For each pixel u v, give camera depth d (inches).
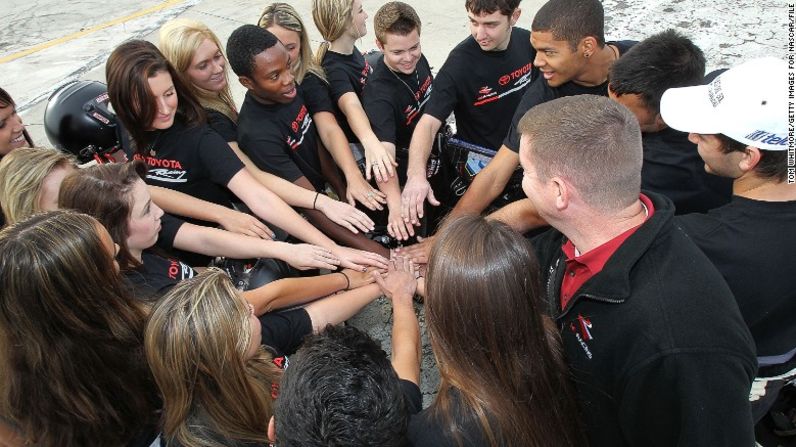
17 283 54.2
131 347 61.9
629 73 74.2
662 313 49.4
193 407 57.4
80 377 57.6
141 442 63.0
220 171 99.8
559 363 54.2
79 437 59.6
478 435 47.8
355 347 45.4
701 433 48.9
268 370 66.9
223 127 111.9
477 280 46.4
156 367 56.1
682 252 51.8
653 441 53.9
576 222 55.3
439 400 50.4
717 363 47.9
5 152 102.3
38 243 55.0
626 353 51.5
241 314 57.4
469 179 117.6
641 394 51.1
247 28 98.0
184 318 54.6
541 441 49.8
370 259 98.1
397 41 107.3
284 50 99.1
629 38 210.4
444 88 111.2
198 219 102.8
